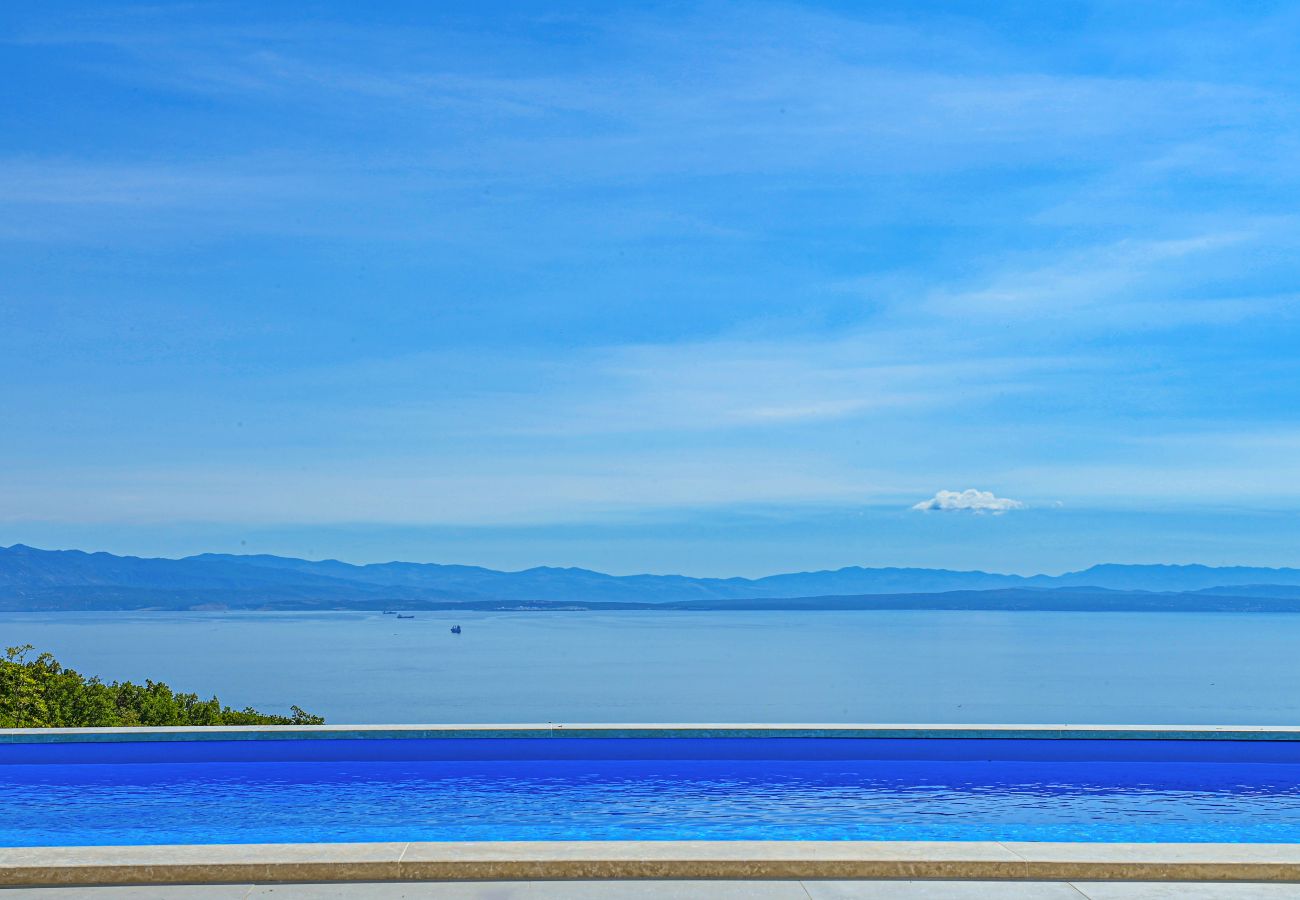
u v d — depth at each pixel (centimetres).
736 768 855
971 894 473
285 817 699
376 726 902
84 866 484
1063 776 820
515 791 779
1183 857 503
